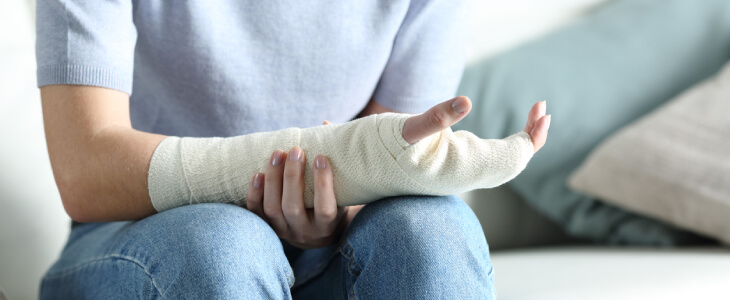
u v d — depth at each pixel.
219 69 0.87
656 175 1.45
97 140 0.71
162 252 0.62
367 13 0.91
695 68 1.70
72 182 0.72
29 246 1.17
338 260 0.76
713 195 1.39
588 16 1.78
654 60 1.68
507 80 1.57
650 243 1.49
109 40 0.74
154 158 0.69
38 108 1.21
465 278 0.65
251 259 0.61
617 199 1.50
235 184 0.69
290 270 0.66
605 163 1.51
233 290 0.59
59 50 0.73
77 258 0.82
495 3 1.69
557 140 1.57
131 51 0.77
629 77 1.65
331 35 0.90
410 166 0.64
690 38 1.72
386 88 0.99
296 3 0.87
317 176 0.67
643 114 1.64
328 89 0.93
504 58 1.61
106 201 0.72
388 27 0.92
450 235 0.66
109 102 0.74
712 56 1.72
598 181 1.51
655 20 1.72
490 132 1.51
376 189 0.68
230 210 0.65
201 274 0.59
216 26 0.85
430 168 0.64
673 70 1.69
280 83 0.91
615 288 1.11
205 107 0.90
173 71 0.87
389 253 0.66
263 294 0.61
